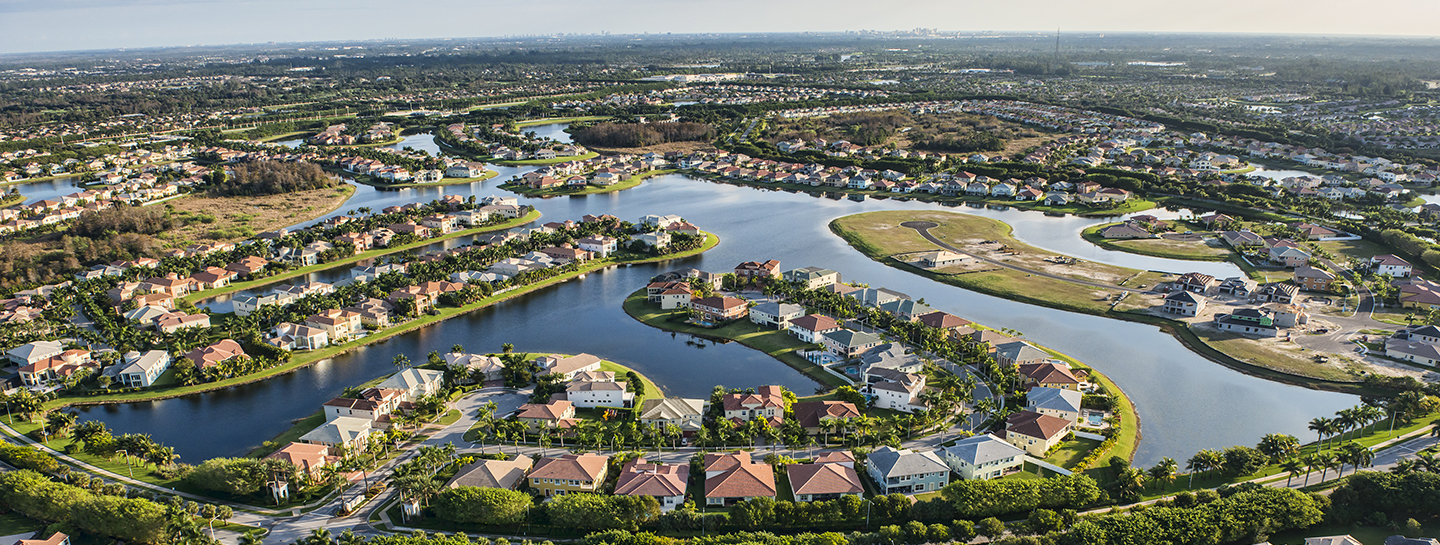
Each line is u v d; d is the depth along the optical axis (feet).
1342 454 569.23
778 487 587.27
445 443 653.30
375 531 538.88
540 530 540.52
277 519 552.00
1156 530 502.38
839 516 543.39
